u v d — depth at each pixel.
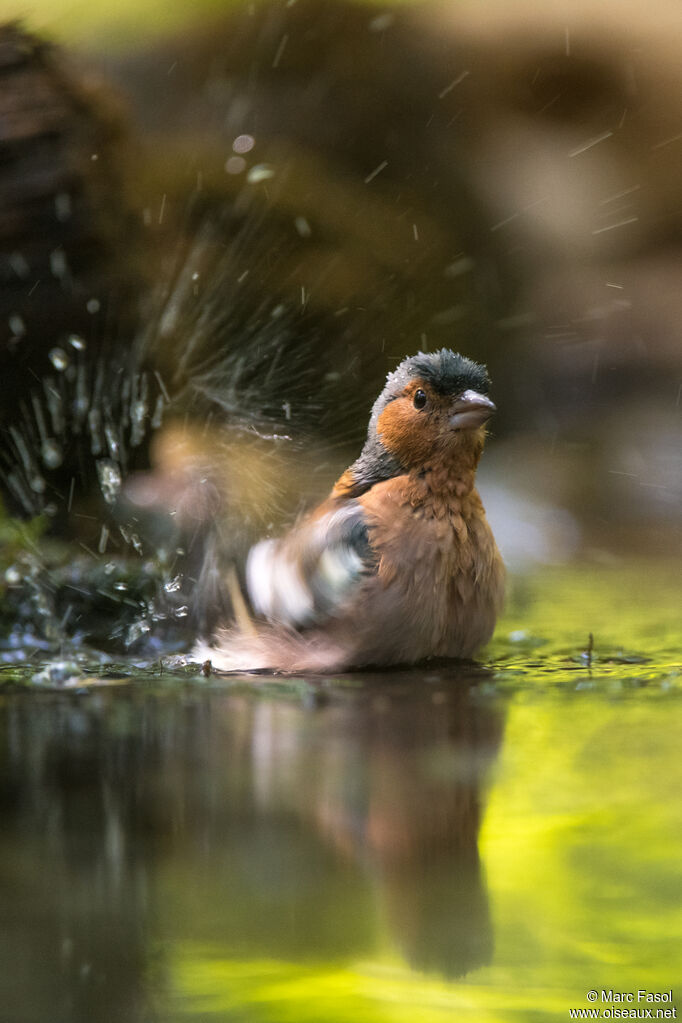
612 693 7.87
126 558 10.78
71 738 6.74
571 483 17.12
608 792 5.59
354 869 4.66
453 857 4.84
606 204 23.05
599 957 4.12
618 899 4.49
